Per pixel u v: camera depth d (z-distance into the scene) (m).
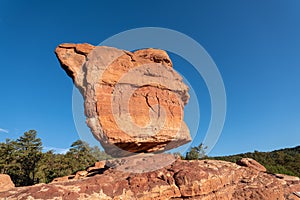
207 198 11.41
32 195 7.94
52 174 38.81
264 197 13.84
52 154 47.69
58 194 8.29
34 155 42.41
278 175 18.95
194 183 11.01
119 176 10.77
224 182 13.12
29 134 45.88
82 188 8.99
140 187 10.12
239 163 19.77
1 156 41.56
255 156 42.09
